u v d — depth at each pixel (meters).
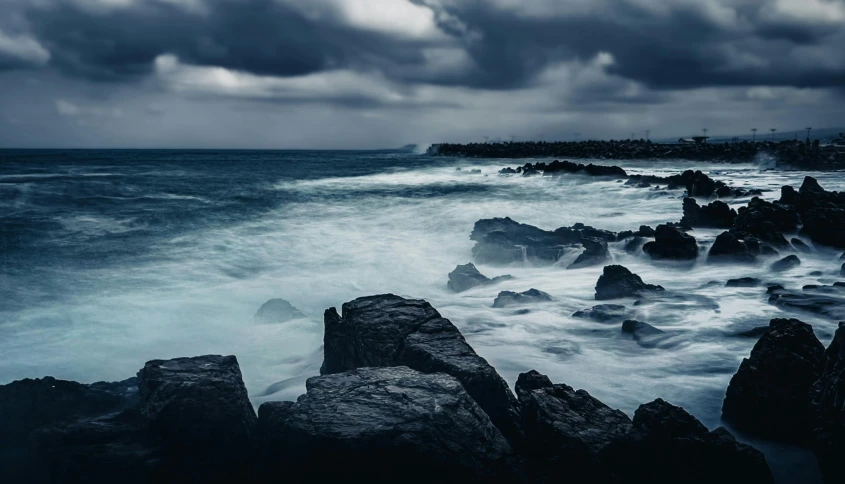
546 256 19.27
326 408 6.75
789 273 16.11
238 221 28.64
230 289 16.50
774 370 7.91
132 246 22.20
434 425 6.51
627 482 6.55
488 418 6.97
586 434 7.07
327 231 26.00
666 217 28.69
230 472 7.12
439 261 20.50
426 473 6.20
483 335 11.67
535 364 10.14
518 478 6.38
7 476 7.06
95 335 12.58
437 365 7.96
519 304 13.77
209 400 7.27
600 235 21.06
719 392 8.99
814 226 19.30
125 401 8.41
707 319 12.10
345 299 15.84
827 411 6.67
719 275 16.44
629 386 9.22
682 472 6.41
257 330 12.98
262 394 9.58
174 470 6.88
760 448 7.61
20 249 21.16
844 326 7.20
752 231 19.25
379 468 6.20
